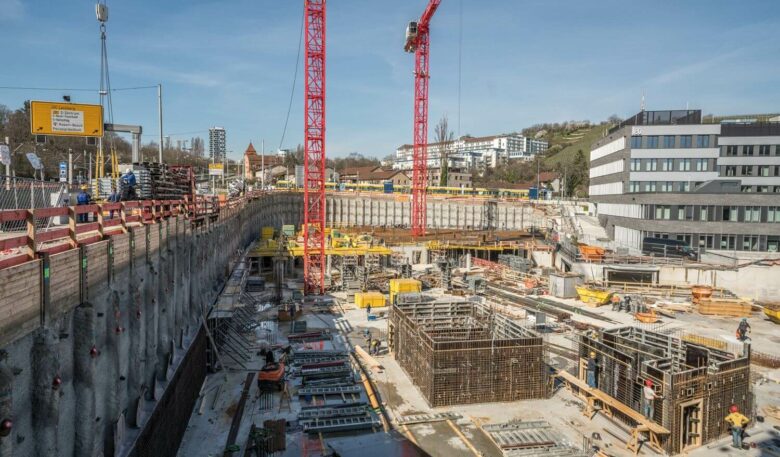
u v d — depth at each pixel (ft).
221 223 128.47
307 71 165.27
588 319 130.41
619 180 247.50
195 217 92.53
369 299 141.28
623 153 240.94
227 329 101.04
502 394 80.12
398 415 74.79
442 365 78.18
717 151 228.22
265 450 62.49
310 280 165.68
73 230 38.09
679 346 79.36
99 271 42.11
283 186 346.95
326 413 72.64
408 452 64.39
